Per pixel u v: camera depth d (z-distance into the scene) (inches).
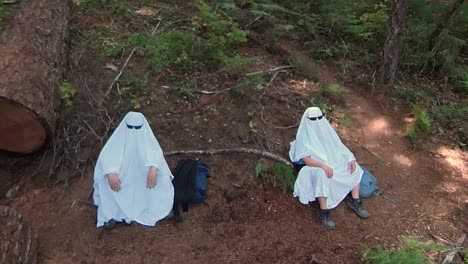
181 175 189.3
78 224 177.5
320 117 188.5
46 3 242.8
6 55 197.2
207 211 185.6
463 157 232.4
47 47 215.2
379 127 240.1
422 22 314.3
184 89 229.9
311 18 310.2
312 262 170.2
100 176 170.9
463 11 303.7
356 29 301.4
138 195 177.2
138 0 301.4
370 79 270.7
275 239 177.5
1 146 189.9
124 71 235.0
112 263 164.4
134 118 169.3
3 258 142.2
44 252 166.2
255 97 232.5
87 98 216.5
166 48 251.0
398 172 218.2
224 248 172.6
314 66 265.3
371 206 199.5
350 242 181.0
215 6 301.7
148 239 173.8
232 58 247.1
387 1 327.6
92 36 254.2
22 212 179.5
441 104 268.7
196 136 211.5
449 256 177.6
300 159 191.5
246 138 213.3
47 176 191.6
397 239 184.5
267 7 299.0
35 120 183.5
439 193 209.3
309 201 191.5
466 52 322.3
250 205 188.9
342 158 190.2
